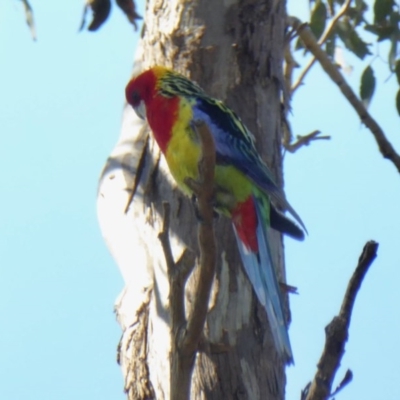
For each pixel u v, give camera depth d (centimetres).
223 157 925
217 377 904
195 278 914
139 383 937
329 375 684
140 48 1106
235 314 930
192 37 1029
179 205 970
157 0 1064
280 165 1025
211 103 943
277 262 978
